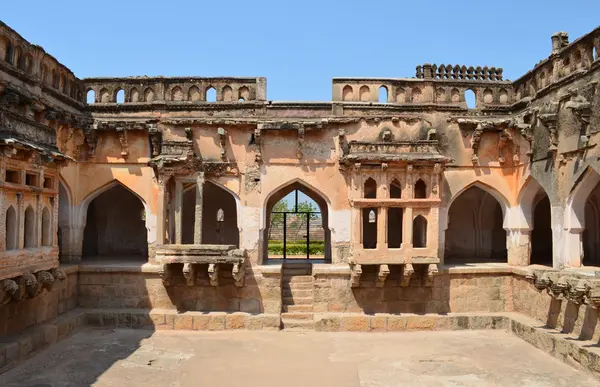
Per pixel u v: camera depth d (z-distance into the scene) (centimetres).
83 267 1111
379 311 1116
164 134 1164
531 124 1088
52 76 1073
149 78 1193
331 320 1072
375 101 1198
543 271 906
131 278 1112
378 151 1099
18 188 766
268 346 958
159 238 1092
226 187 1155
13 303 862
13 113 765
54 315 1016
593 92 886
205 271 1112
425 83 1200
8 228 775
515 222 1186
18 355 812
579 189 953
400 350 938
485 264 1227
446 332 1077
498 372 813
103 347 926
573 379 777
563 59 1013
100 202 1447
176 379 774
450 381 773
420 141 1098
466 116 1197
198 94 1193
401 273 1112
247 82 1190
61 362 834
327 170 1152
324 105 1177
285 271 1186
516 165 1175
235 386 751
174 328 1067
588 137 897
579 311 889
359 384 761
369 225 1411
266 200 1153
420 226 1274
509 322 1080
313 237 2644
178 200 1116
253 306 1109
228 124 1145
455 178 1181
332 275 1116
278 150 1157
